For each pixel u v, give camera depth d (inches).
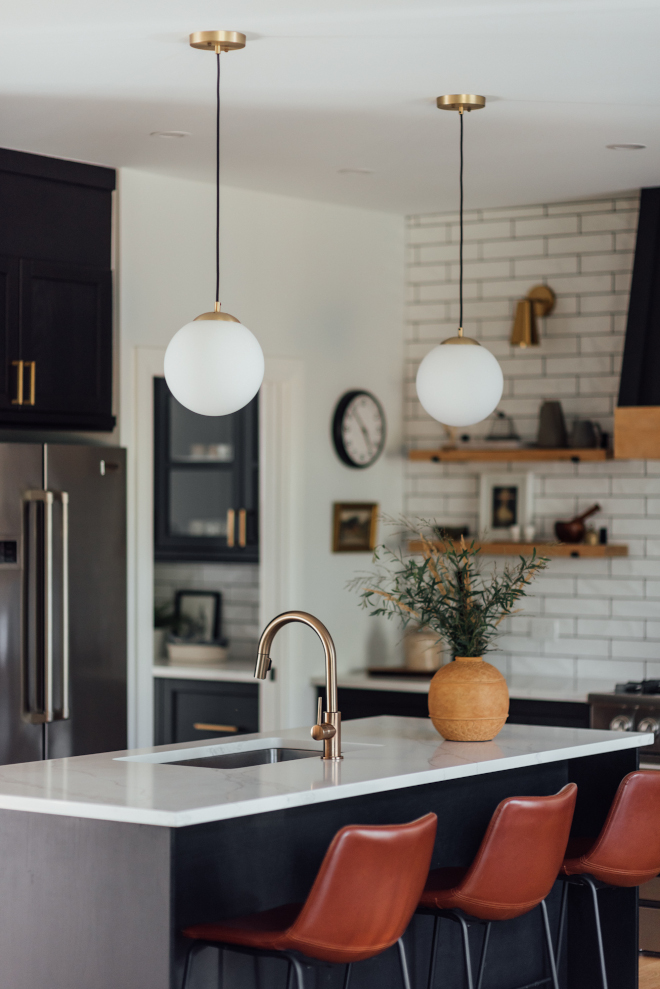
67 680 192.5
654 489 232.5
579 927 170.1
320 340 239.1
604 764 171.0
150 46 148.3
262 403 236.1
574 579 238.7
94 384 206.2
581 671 238.2
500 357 247.3
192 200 219.3
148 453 214.2
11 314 196.5
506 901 133.5
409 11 136.5
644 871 149.3
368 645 249.0
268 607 236.2
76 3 134.9
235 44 145.3
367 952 118.9
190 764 150.9
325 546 240.7
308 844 136.3
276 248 231.5
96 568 196.5
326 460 241.0
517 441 239.3
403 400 256.4
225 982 125.7
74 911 120.9
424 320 254.4
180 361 143.5
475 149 196.1
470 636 163.5
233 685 240.1
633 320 220.4
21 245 197.9
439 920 151.2
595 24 139.7
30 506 189.0
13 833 125.1
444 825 152.5
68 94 167.5
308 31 143.1
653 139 189.3
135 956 117.1
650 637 232.2
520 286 245.1
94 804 117.0
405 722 179.0
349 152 198.2
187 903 121.4
